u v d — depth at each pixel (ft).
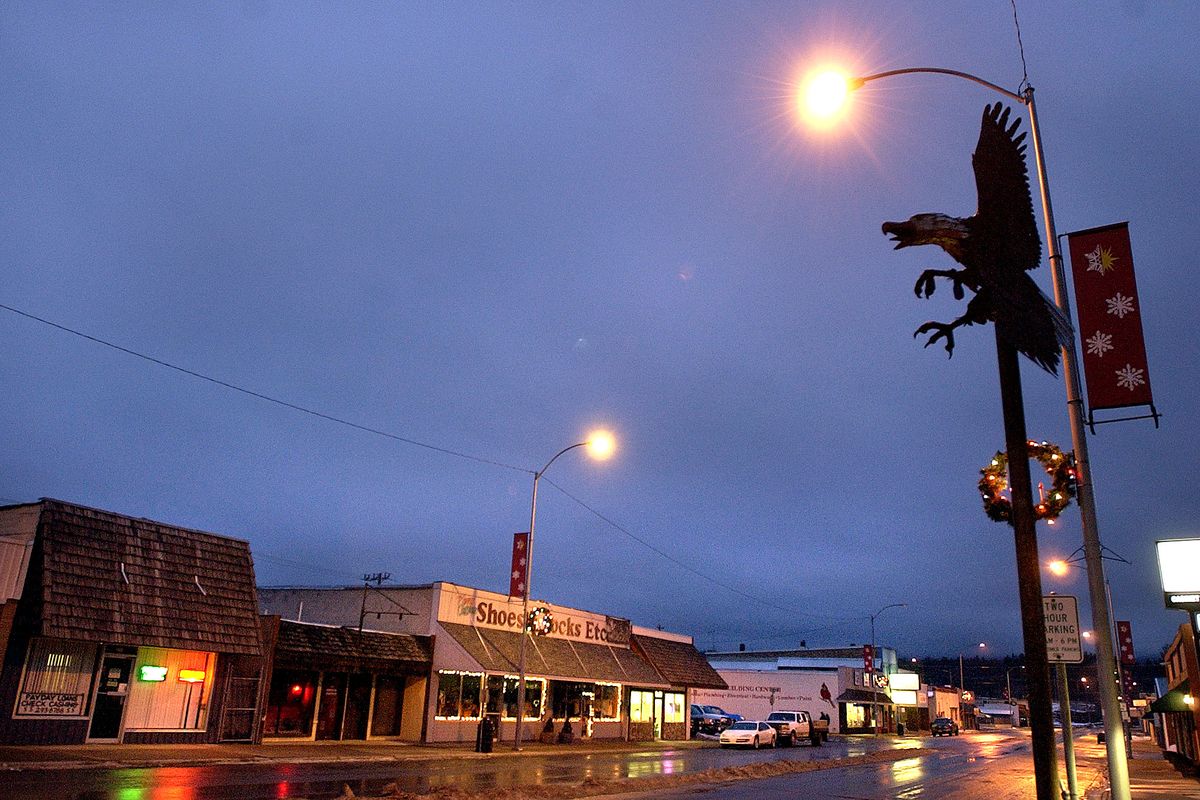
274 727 92.84
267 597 124.36
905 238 27.68
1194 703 102.73
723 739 140.87
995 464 41.19
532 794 53.47
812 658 298.56
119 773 56.90
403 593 114.73
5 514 73.05
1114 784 35.58
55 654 71.05
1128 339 42.16
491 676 116.57
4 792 44.16
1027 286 26.91
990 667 469.98
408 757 85.76
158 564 78.33
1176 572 60.13
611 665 140.67
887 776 88.53
